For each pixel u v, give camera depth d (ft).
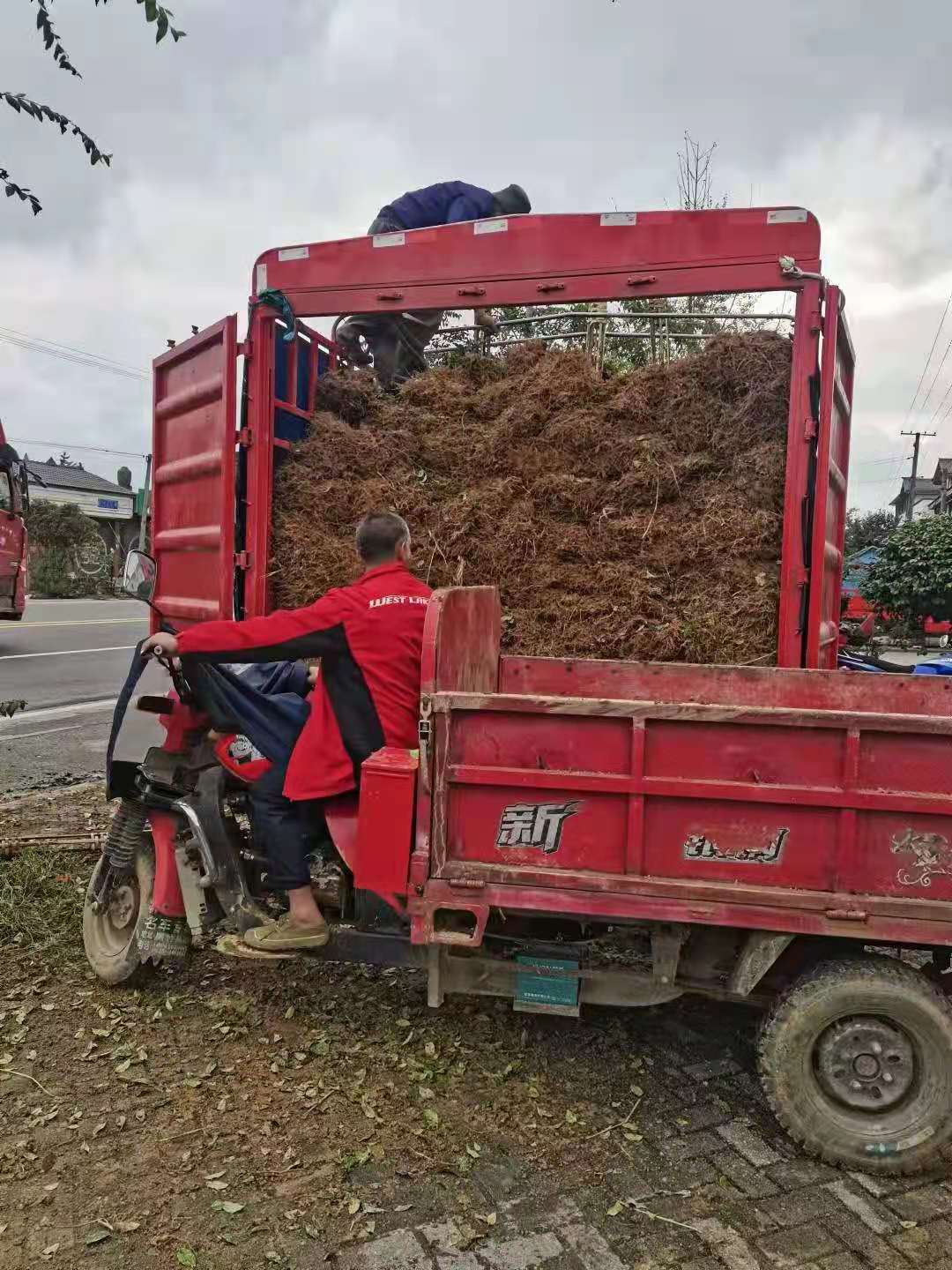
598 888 9.07
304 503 15.48
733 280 13.69
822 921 8.65
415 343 18.48
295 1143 9.35
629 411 14.78
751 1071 10.93
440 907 9.34
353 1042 11.46
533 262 14.48
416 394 16.38
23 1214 8.25
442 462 15.67
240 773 11.29
